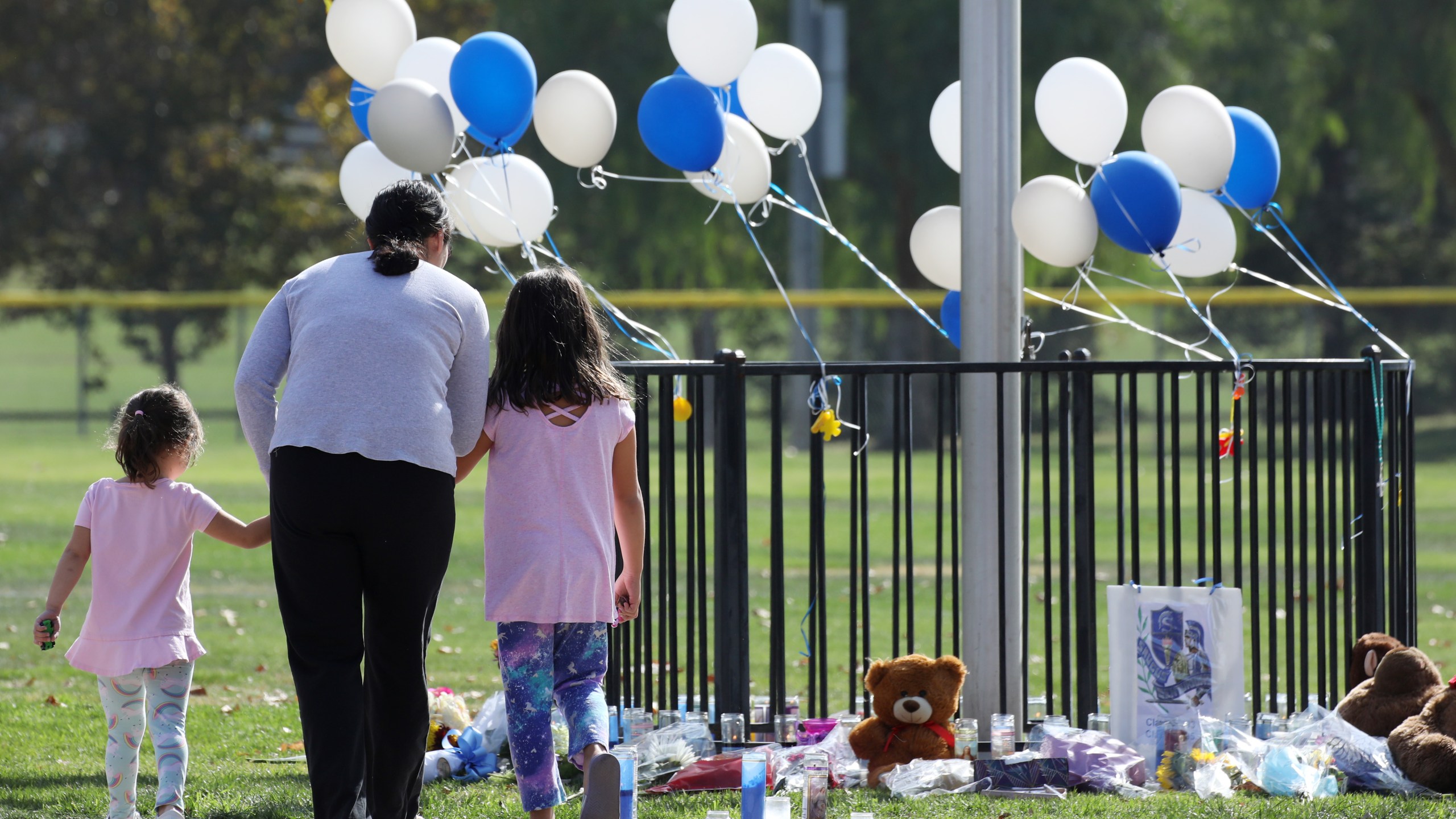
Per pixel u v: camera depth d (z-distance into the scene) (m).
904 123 77.81
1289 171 82.75
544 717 13.22
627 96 78.94
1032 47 75.38
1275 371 17.59
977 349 18.80
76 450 72.31
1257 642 18.00
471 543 42.34
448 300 13.20
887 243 85.88
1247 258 96.38
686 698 18.62
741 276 85.88
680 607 33.53
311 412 12.44
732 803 15.16
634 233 83.50
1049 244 18.30
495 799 15.41
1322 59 84.75
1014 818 14.15
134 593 14.20
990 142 18.77
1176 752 16.11
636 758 14.87
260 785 16.28
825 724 17.70
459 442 13.23
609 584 13.49
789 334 86.12
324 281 13.14
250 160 95.12
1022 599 18.28
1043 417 17.44
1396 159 91.31
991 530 18.39
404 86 18.20
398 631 12.70
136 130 91.50
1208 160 18.59
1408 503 18.97
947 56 77.56
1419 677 16.38
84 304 74.31
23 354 125.69
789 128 21.50
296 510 12.38
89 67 91.38
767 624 29.80
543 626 13.32
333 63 97.25
